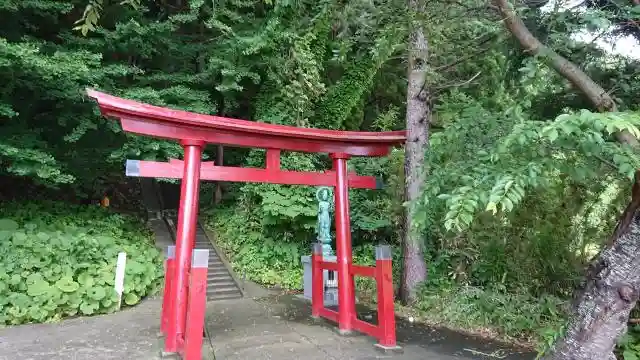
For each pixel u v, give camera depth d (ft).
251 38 31.58
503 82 17.22
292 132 18.74
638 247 11.04
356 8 19.49
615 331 11.34
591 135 8.30
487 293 21.04
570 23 12.00
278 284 29.58
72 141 28.86
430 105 26.73
